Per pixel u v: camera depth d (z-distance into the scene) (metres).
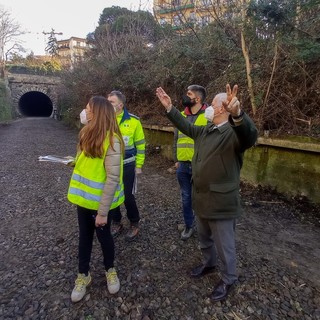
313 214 3.66
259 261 2.63
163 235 3.12
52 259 2.70
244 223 3.47
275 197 4.18
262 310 2.02
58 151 8.98
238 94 4.79
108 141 1.93
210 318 1.96
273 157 4.21
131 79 8.98
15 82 27.84
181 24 6.59
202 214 2.02
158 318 1.95
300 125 4.19
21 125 19.56
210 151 1.95
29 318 1.97
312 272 2.48
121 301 2.12
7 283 2.35
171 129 6.72
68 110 18.58
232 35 5.23
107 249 2.18
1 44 27.56
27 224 3.54
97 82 11.98
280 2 3.97
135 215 3.02
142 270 2.49
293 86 4.31
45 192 4.84
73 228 3.38
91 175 1.99
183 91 6.98
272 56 4.43
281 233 3.23
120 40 11.45
